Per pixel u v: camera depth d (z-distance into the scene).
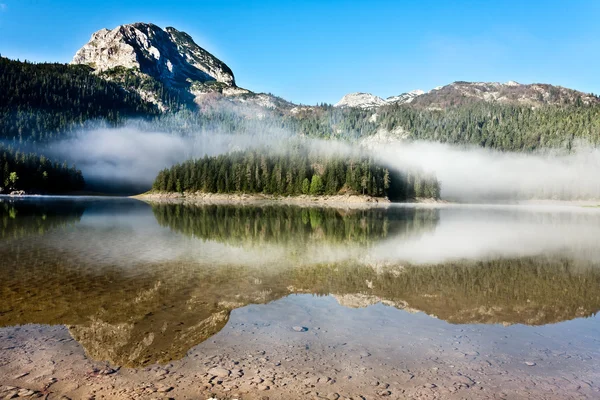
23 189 151.38
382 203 133.00
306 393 8.21
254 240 32.44
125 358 9.83
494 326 12.87
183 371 9.15
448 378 9.09
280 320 12.97
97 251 24.92
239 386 8.45
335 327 12.44
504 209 108.38
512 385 8.80
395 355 10.36
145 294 15.42
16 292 15.08
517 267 22.64
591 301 15.92
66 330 11.55
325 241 32.62
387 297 16.12
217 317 13.09
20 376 8.69
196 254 24.72
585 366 9.88
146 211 70.38
